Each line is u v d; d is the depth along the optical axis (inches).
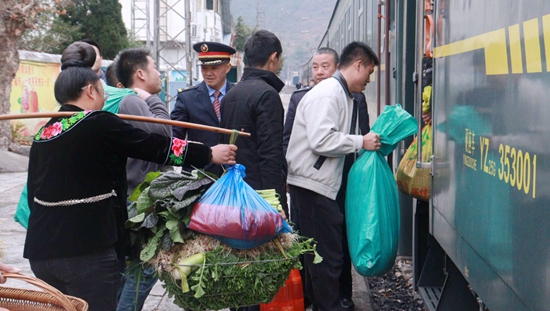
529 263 74.4
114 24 995.3
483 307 103.9
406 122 159.3
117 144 104.7
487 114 94.0
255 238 101.3
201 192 106.8
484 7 96.6
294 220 175.2
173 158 107.5
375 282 212.2
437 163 133.6
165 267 103.6
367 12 311.4
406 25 210.8
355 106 166.7
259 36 154.8
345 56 159.3
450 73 122.1
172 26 1504.7
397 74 224.1
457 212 114.2
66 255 102.4
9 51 507.2
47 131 105.4
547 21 68.9
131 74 162.7
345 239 179.0
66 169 102.3
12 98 581.3
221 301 104.8
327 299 157.6
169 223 103.0
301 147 157.3
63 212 102.5
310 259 157.5
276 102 148.9
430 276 165.8
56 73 661.3
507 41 84.0
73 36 924.0
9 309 91.9
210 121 183.8
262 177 146.6
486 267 94.3
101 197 104.7
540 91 70.8
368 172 156.9
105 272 106.3
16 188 408.2
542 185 69.9
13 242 259.6
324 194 155.2
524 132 76.4
